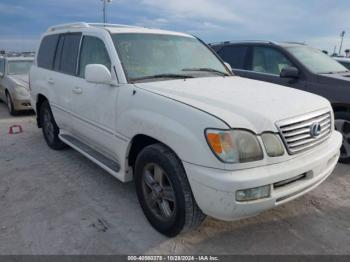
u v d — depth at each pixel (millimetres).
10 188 4008
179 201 2695
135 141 3250
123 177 3391
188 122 2578
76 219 3281
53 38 5180
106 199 3713
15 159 5055
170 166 2711
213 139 2414
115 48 3547
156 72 3584
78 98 4105
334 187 4062
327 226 3215
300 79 5207
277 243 2934
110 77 3385
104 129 3645
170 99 2822
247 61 6203
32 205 3574
